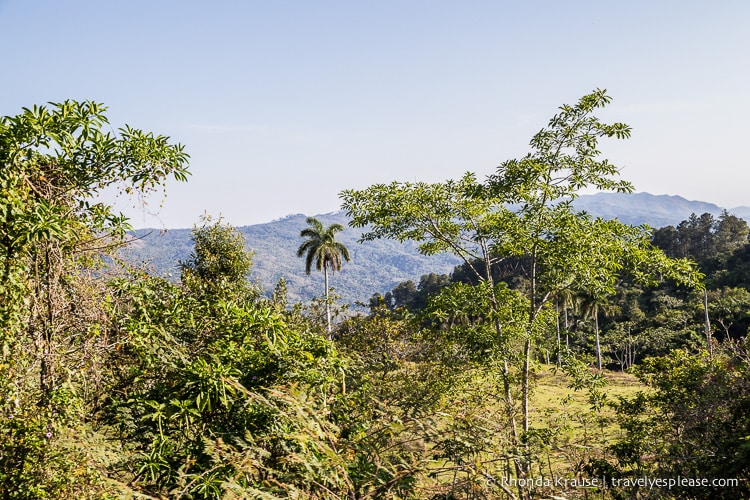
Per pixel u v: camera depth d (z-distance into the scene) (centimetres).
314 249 4250
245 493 320
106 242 587
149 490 392
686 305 5325
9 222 457
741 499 605
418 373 943
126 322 556
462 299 1016
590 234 893
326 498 347
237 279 1678
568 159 1001
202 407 442
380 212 1065
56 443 478
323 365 525
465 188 1046
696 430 769
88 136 532
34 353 515
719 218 8462
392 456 437
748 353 810
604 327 5675
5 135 465
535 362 987
